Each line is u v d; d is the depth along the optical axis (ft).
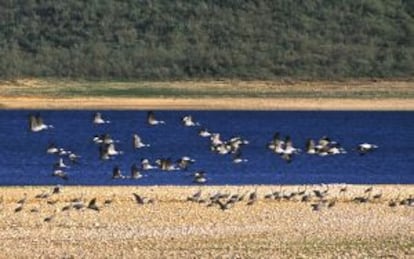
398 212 157.58
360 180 210.38
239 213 153.79
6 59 548.72
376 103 480.64
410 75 536.83
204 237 138.92
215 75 537.65
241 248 133.08
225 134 346.54
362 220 151.23
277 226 146.10
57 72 541.75
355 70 540.11
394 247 135.03
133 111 453.17
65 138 315.17
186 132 343.87
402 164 244.22
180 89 504.43
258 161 236.84
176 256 128.47
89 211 153.79
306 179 208.95
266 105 475.31
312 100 485.56
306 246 134.72
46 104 464.65
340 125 397.19
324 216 153.28
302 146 290.97
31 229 142.72
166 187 178.40
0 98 474.49
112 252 130.11
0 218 149.28
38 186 182.91
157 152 266.98
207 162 233.76
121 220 148.66
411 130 376.07
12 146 281.95
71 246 132.98
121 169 219.41
